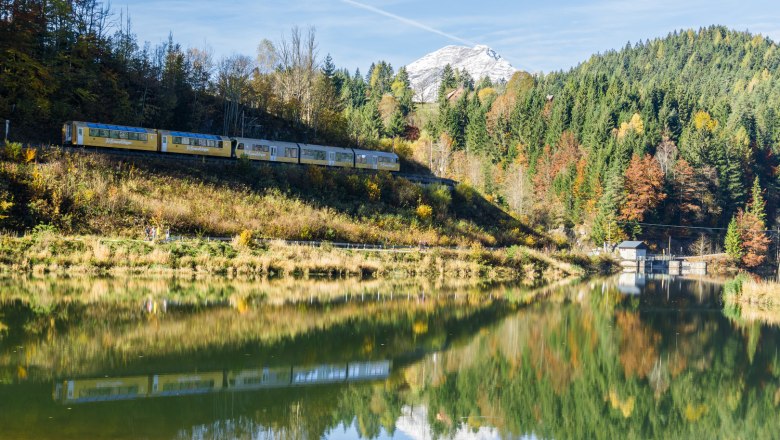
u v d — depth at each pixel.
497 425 22.12
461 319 41.47
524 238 97.12
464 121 196.38
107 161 67.62
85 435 18.09
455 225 87.31
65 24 85.25
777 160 174.50
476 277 68.06
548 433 21.67
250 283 50.09
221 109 100.94
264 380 24.98
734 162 149.88
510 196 137.12
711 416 24.14
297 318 37.72
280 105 107.44
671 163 149.50
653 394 26.81
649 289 69.94
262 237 63.56
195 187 69.69
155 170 70.69
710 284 80.88
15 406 20.00
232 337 31.41
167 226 59.03
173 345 28.95
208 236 60.59
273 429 20.19
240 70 107.50
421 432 20.88
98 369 24.55
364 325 37.25
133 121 84.50
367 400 23.81
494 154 185.00
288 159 86.62
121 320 33.38
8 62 70.62
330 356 29.45
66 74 79.50
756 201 138.75
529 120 188.38
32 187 55.94
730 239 122.06
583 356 32.75
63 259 48.16
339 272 59.81
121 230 56.53
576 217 141.25
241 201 70.06
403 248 72.06
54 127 76.38
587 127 180.88
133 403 21.19
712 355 33.84
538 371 29.44
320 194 80.25
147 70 96.06
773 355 34.16
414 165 116.12
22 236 51.06
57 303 36.66
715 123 193.75
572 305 51.53
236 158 82.00
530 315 44.81
